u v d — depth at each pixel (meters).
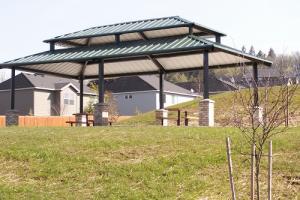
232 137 13.09
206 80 19.55
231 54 20.80
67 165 11.69
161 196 9.69
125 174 10.91
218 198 9.45
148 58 23.97
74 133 15.21
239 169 10.81
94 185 10.46
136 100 59.16
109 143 13.27
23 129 17.05
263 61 21.39
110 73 27.59
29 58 24.19
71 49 24.38
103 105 22.11
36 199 9.83
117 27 24.00
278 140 12.52
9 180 11.09
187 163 11.30
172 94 60.59
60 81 56.31
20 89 52.38
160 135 13.98
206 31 22.55
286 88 8.44
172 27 21.36
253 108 8.09
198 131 14.46
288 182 9.93
